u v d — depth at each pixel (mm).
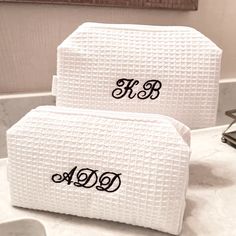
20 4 515
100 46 414
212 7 683
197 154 559
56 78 435
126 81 414
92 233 362
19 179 374
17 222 360
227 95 745
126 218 357
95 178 352
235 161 536
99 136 352
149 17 624
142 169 340
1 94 544
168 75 411
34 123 366
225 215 401
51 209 379
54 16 547
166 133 342
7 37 523
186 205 417
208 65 411
